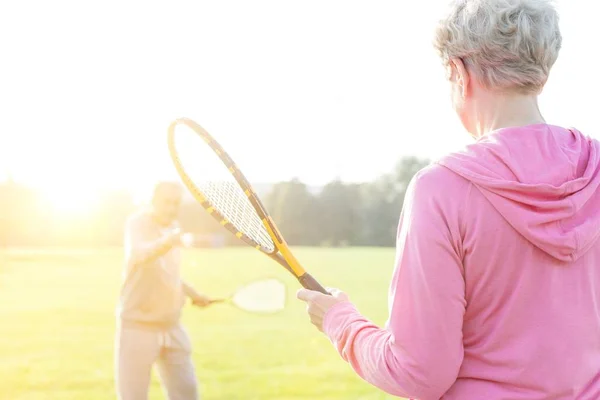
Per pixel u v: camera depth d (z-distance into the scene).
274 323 12.91
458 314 1.64
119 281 22.83
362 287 19.69
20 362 8.92
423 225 1.66
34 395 7.11
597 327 1.74
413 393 1.67
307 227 54.72
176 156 2.53
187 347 4.78
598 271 1.76
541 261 1.66
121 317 4.64
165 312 4.63
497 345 1.67
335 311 1.91
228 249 44.56
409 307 1.65
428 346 1.62
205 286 20.09
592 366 1.72
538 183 1.64
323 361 8.91
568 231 1.65
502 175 1.65
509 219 1.63
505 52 1.72
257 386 7.38
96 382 7.73
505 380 1.66
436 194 1.69
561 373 1.66
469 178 1.66
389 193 55.09
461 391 1.69
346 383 7.49
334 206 54.88
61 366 8.65
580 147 1.76
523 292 1.66
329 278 22.59
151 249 4.46
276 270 26.58
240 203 2.50
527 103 1.78
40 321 13.30
